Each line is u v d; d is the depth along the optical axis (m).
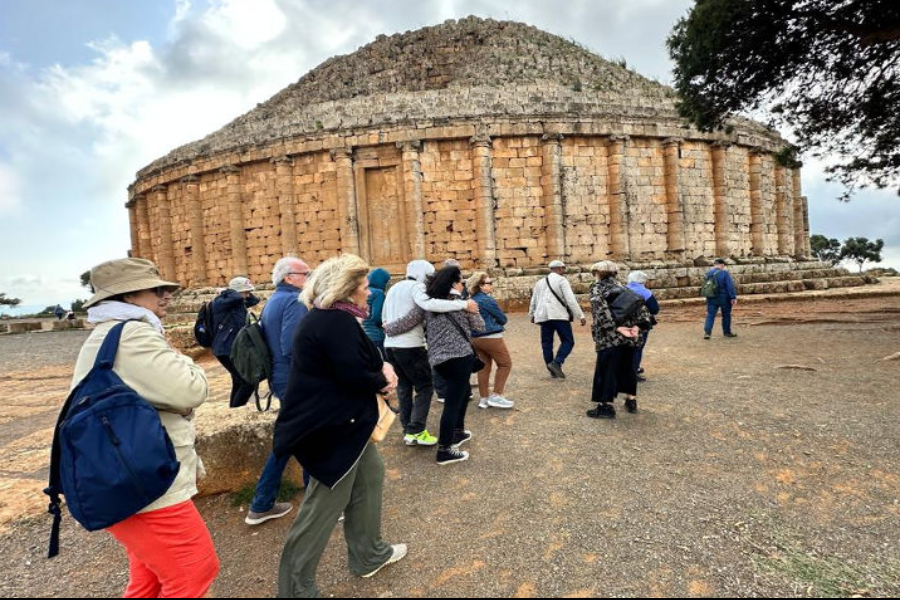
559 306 8.49
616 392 6.34
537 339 13.45
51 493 2.42
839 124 13.13
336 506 2.93
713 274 12.10
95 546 3.97
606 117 22.20
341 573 3.36
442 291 5.02
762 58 12.20
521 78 26.02
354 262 3.14
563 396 7.52
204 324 5.21
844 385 7.11
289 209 22.34
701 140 23.84
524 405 7.14
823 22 10.94
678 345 11.48
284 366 4.14
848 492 4.04
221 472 4.64
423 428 5.64
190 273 25.09
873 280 25.75
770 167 26.72
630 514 3.89
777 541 3.41
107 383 2.30
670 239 23.19
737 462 4.74
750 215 25.73
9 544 4.00
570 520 3.86
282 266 4.41
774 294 20.84
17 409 9.16
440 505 4.27
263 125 24.34
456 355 4.92
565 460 5.05
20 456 6.15
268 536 3.96
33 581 3.48
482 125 21.53
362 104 23.66
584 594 2.97
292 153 22.20
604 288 6.33
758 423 5.74
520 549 3.51
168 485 2.24
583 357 10.77
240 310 5.20
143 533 2.31
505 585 3.11
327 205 22.25
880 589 2.86
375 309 6.59
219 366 11.93
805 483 4.24
